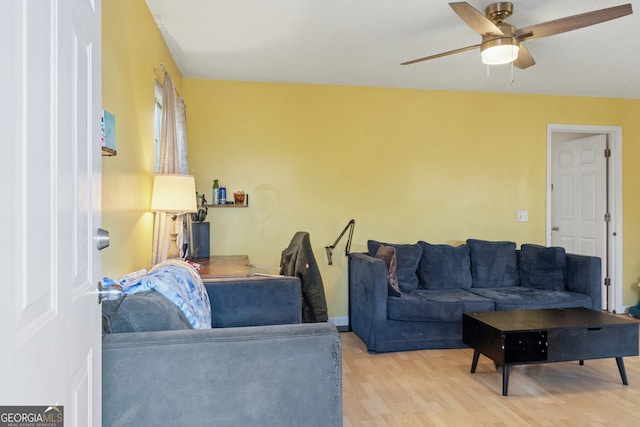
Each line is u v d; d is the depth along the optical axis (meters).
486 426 2.26
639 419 2.34
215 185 4.07
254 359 1.35
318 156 4.31
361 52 3.43
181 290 1.79
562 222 5.49
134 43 2.28
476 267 4.14
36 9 0.68
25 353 0.64
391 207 4.45
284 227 4.26
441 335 3.53
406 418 2.35
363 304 3.74
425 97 4.50
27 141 0.65
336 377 1.40
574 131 4.86
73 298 0.88
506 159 4.68
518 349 2.73
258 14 2.75
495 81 4.22
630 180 4.91
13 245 0.60
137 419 1.29
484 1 2.57
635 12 2.71
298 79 4.14
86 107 1.00
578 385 2.81
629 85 4.38
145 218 2.56
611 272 4.89
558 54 3.46
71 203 0.87
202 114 4.11
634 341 2.78
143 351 1.29
